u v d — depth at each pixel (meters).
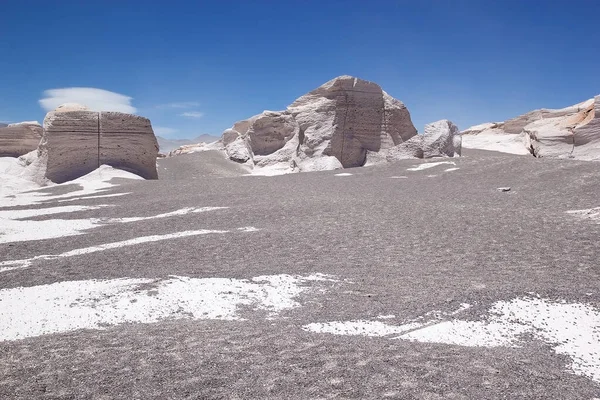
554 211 16.14
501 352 5.52
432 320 6.74
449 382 4.51
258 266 10.15
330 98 46.44
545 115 56.38
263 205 19.25
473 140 64.88
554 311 7.00
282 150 50.66
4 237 15.55
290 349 5.39
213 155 56.19
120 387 4.41
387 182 27.08
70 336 6.13
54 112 39.97
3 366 5.02
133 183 33.12
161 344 5.61
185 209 20.05
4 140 57.28
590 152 36.22
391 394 4.25
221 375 4.66
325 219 15.66
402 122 46.88
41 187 36.69
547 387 4.50
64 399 4.19
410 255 10.91
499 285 8.31
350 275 9.28
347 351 5.32
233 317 7.15
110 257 11.44
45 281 9.43
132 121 40.88
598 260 9.84
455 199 19.91
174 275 9.48
